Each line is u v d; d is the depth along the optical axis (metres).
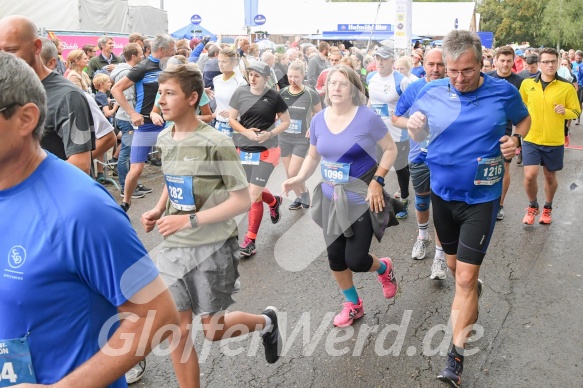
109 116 7.55
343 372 3.17
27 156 1.39
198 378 2.64
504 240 5.43
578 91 14.77
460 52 2.88
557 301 4.05
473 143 3.00
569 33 39.41
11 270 1.35
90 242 1.34
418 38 24.56
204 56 8.17
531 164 5.71
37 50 2.83
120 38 12.06
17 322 1.38
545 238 5.48
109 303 1.48
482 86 3.03
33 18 11.37
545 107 5.60
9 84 1.32
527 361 3.27
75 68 7.23
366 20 17.83
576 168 8.96
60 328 1.40
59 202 1.35
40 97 1.40
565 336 3.55
